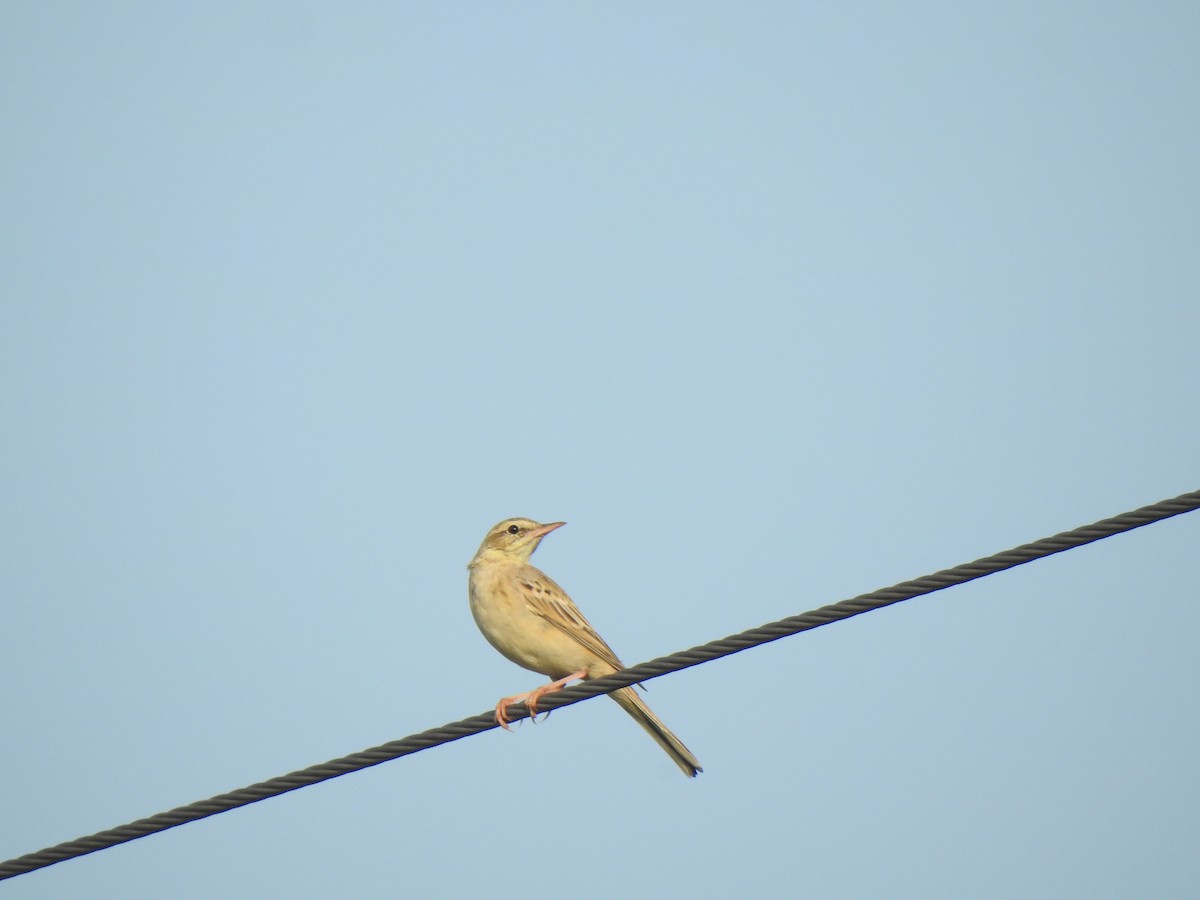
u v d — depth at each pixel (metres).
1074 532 11.60
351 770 13.23
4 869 13.30
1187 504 11.31
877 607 12.15
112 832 13.20
